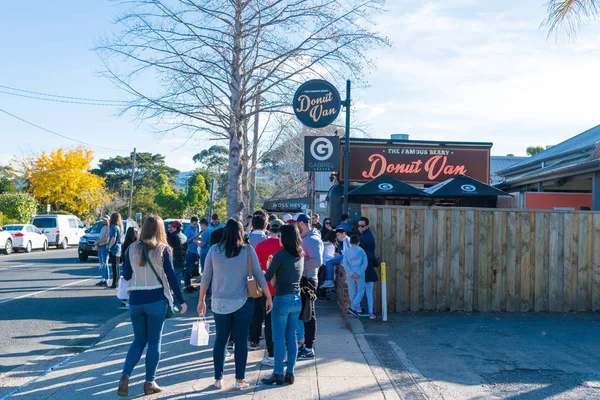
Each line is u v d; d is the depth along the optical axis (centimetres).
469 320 1009
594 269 1096
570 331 924
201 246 1241
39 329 945
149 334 587
